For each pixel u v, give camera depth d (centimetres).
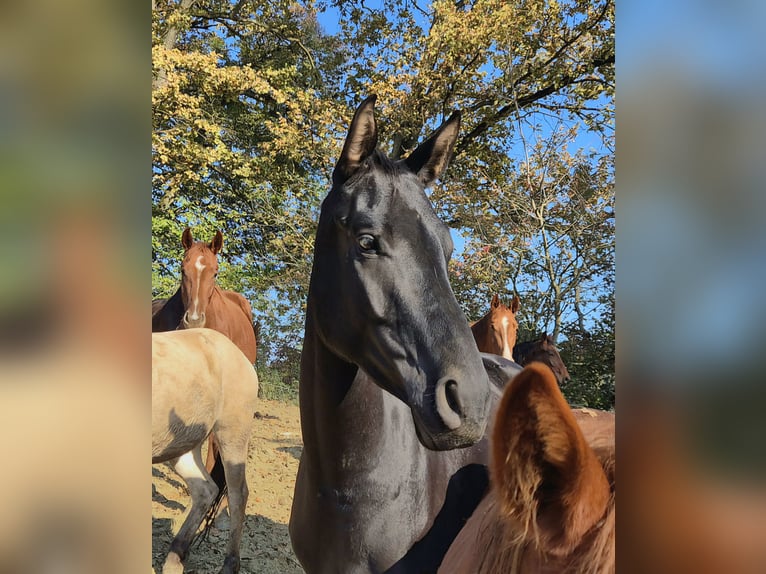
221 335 425
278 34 1288
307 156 1105
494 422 76
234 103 1255
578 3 1018
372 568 178
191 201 1191
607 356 895
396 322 158
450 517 189
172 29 1072
